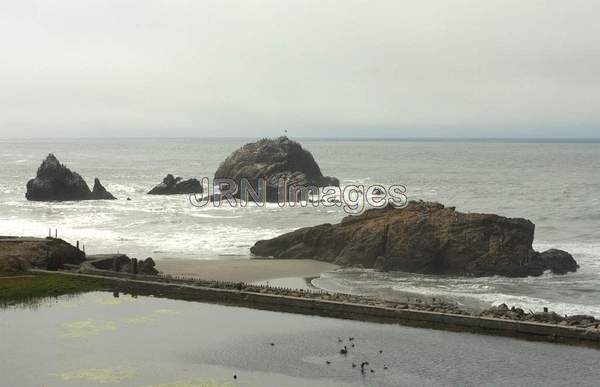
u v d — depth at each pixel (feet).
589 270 238.27
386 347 149.69
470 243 235.20
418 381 129.59
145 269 226.58
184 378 130.62
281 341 154.30
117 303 188.44
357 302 182.39
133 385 127.13
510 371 134.72
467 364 138.82
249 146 506.48
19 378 130.21
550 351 146.30
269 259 260.83
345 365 138.31
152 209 406.62
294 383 128.26
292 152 496.23
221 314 178.60
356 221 264.31
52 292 198.59
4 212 389.39
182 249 278.67
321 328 165.07
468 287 214.28
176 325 167.22
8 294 194.59
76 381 128.88
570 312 183.11
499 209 410.72
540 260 233.14
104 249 276.82
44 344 150.51
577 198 470.39
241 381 129.29
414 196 482.28
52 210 399.85
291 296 189.57
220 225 340.18
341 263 248.93
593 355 143.54
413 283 220.23
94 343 151.64
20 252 230.48
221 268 240.53
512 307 176.45
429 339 155.22
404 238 241.14
